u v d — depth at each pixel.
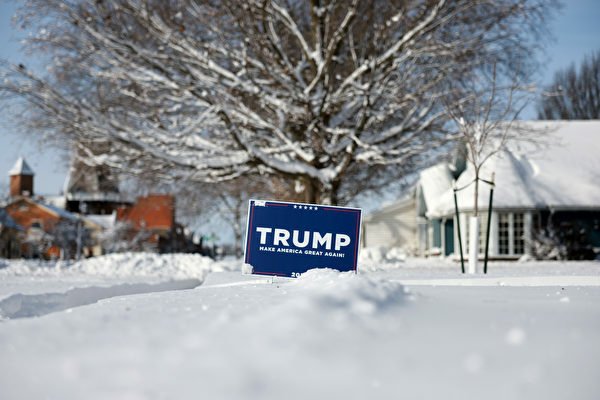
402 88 24.30
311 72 25.30
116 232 68.88
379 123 26.30
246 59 23.25
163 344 3.02
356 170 31.72
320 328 3.05
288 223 8.63
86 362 2.80
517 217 32.78
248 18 23.03
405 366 2.51
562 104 53.62
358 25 25.56
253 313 3.70
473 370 2.45
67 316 4.33
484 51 23.33
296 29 24.38
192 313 4.12
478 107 18.06
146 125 25.09
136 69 23.86
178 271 23.27
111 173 26.88
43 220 71.62
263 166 24.03
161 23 23.36
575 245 31.56
